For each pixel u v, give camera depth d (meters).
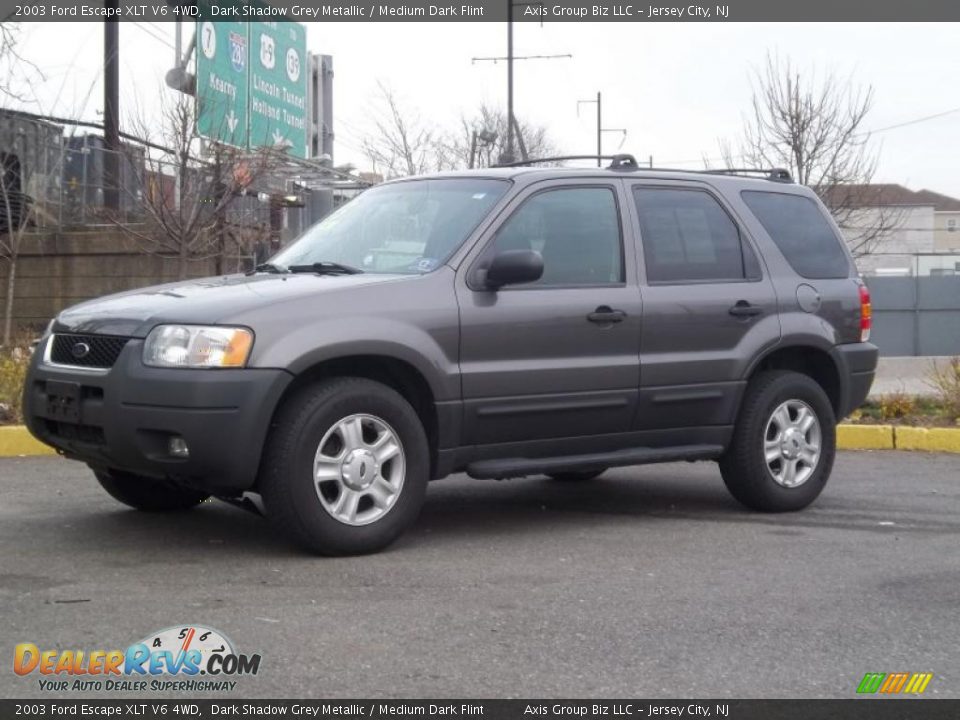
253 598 5.38
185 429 5.66
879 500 8.16
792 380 7.61
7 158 16.20
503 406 6.50
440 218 6.82
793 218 7.98
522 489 8.52
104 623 4.99
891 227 33.66
